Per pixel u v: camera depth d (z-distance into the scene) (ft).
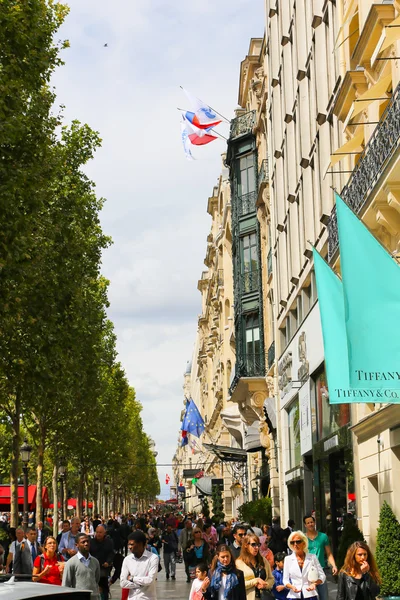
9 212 70.59
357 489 83.56
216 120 126.11
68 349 102.27
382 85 60.85
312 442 105.70
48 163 80.79
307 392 108.37
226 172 245.65
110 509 418.31
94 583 46.16
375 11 66.49
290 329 125.08
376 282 50.34
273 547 82.84
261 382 152.76
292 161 120.57
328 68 96.37
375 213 67.67
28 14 74.13
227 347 241.35
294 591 43.11
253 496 186.19
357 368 49.08
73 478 331.57
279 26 131.34
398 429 68.95
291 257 119.75
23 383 98.32
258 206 155.74
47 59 77.66
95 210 135.03
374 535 78.64
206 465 349.41
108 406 212.43
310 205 106.63
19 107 73.46
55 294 98.37
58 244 101.09
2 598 18.94
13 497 110.93
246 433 173.88
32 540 70.64
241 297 166.81
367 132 75.92
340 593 36.37
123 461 321.52
